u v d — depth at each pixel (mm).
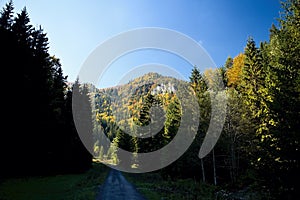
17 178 22578
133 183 24625
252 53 26766
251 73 25344
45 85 26531
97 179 28703
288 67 9430
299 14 10508
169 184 22984
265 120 9898
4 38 22250
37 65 25797
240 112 22141
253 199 13836
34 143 25688
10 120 22156
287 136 7852
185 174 28656
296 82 8766
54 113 30781
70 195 15195
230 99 23203
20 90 22797
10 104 21969
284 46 10461
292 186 7660
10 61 22250
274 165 8109
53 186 19766
